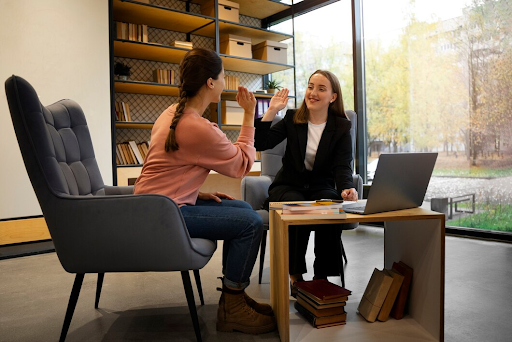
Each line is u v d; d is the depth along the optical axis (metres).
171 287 2.29
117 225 1.40
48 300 2.09
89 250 1.42
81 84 3.59
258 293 2.15
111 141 3.78
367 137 4.46
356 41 4.42
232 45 4.74
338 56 4.70
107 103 3.74
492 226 3.44
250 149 1.70
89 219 1.41
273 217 1.73
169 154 1.58
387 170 1.45
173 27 4.65
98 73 3.69
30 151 1.39
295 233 2.04
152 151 1.63
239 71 5.41
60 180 1.45
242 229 1.55
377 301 1.67
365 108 4.46
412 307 1.70
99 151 3.69
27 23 3.32
